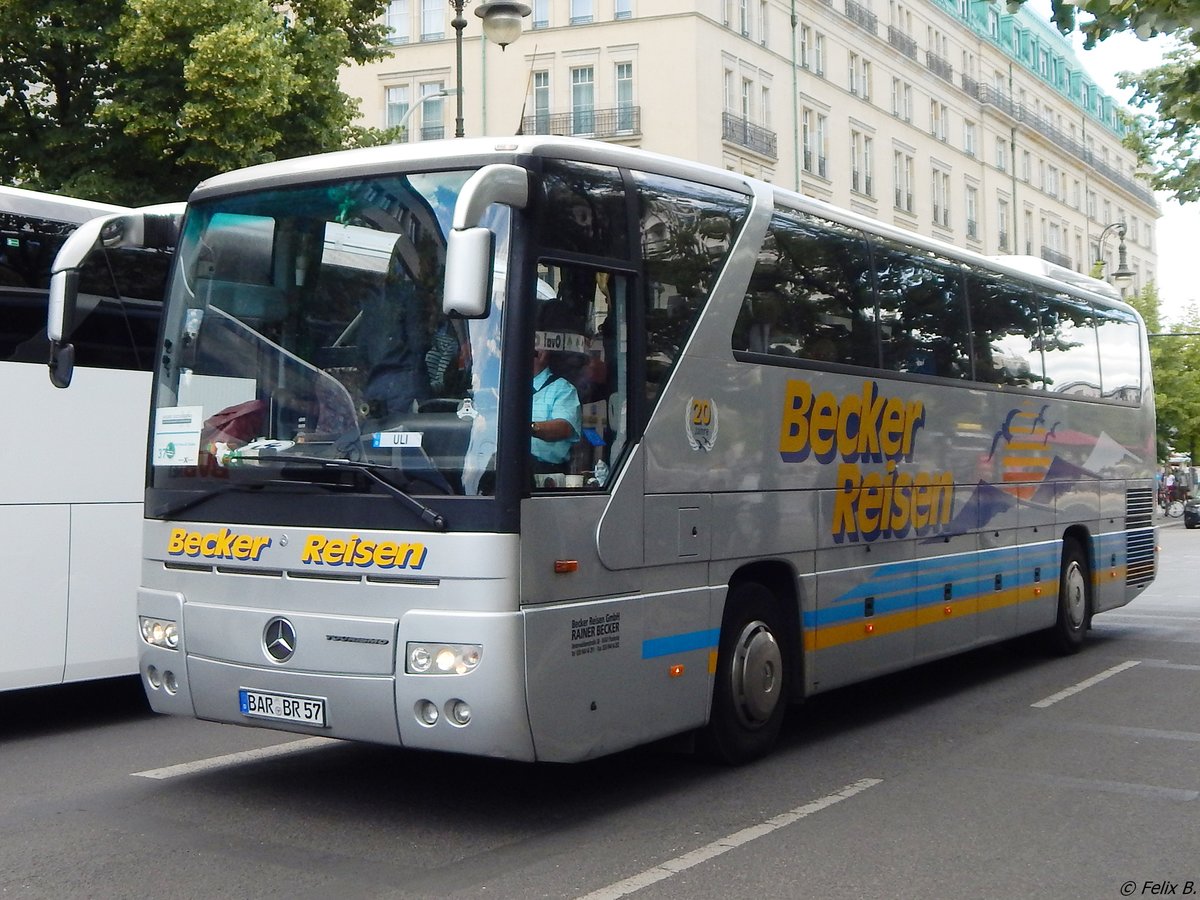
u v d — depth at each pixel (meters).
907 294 10.33
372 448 6.57
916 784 7.87
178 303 7.50
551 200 6.66
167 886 5.84
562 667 6.50
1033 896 5.80
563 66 44.22
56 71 19.41
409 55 46.78
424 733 6.31
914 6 56.78
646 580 7.18
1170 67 21.81
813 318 8.95
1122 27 10.29
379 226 6.81
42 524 9.16
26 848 6.42
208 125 18.45
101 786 7.70
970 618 11.18
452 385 6.45
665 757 8.59
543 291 6.56
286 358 6.97
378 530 6.45
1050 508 12.91
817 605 8.89
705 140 43.03
